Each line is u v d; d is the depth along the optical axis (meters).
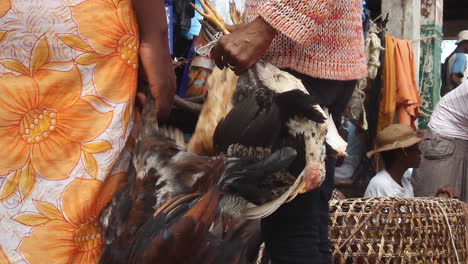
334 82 2.09
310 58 2.01
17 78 1.49
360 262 3.06
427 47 6.80
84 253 1.56
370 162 5.85
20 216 1.49
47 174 1.51
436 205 3.25
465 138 5.25
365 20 5.54
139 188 1.61
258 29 1.88
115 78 1.60
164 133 1.88
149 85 1.68
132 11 1.64
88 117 1.56
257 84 1.93
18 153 1.48
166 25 1.71
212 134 1.99
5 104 1.48
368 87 5.89
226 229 1.75
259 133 1.91
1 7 1.48
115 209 1.59
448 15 11.56
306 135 1.91
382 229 3.05
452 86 8.49
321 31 2.01
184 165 1.67
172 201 1.58
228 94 1.98
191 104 2.80
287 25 1.86
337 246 3.00
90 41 1.56
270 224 2.13
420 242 3.13
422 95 6.80
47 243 1.50
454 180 5.27
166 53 1.71
